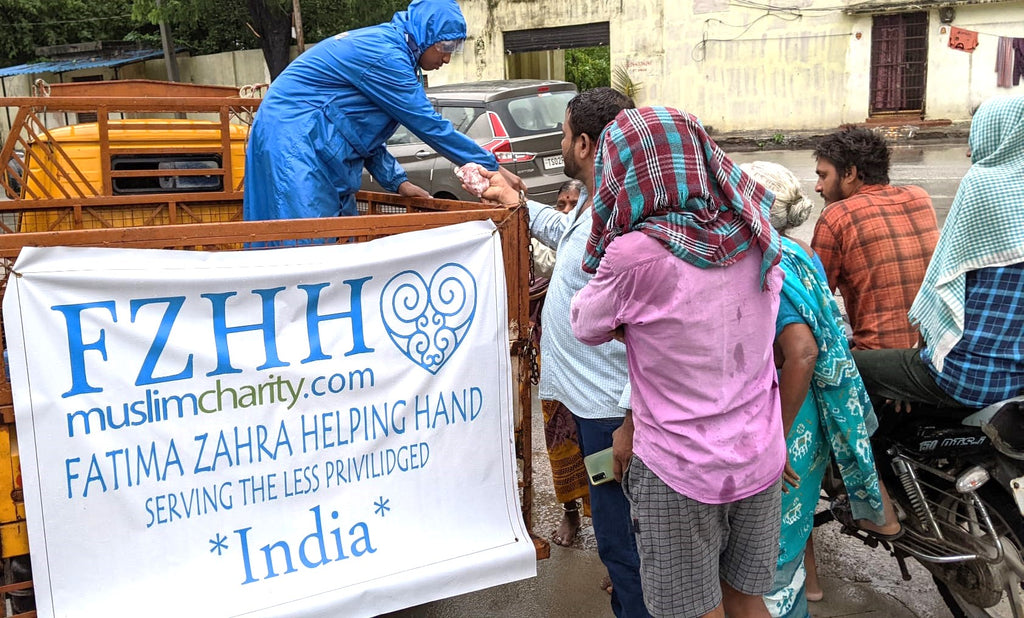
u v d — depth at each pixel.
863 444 2.60
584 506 3.50
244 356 2.38
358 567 2.57
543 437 4.67
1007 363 2.50
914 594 3.16
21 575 2.34
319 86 3.35
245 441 2.41
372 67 3.29
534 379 3.05
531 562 2.86
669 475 2.07
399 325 2.59
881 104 18.97
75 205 4.48
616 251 2.00
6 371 2.19
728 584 2.29
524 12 21.81
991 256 2.49
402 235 2.56
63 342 2.18
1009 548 2.62
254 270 2.36
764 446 2.10
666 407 2.07
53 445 2.20
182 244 2.29
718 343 2.01
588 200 2.64
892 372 2.75
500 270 2.76
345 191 3.49
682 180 1.94
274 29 19.33
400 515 2.65
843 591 3.19
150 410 2.29
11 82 25.39
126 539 2.30
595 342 2.16
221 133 4.85
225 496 2.40
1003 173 2.48
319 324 2.47
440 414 2.70
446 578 2.69
